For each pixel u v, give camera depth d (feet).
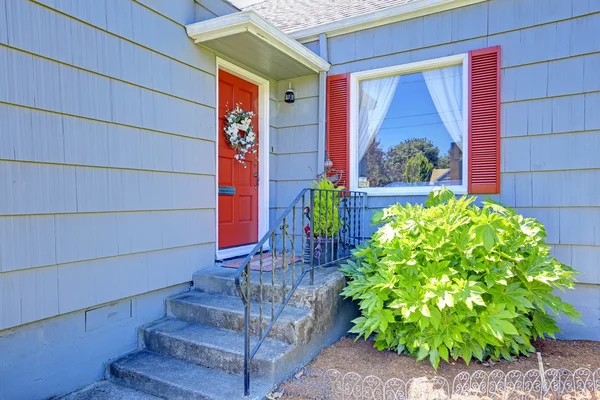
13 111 6.41
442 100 11.29
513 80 10.07
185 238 9.92
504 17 10.14
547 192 9.68
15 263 6.44
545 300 8.10
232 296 9.48
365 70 12.21
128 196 8.41
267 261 11.53
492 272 7.72
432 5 10.89
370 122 12.36
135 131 8.57
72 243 7.31
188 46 9.98
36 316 6.73
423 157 11.58
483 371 7.35
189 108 10.02
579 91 9.30
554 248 9.64
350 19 12.13
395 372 7.50
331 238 10.48
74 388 7.41
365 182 12.43
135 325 8.66
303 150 13.43
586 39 9.20
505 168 10.18
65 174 7.18
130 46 8.43
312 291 8.25
